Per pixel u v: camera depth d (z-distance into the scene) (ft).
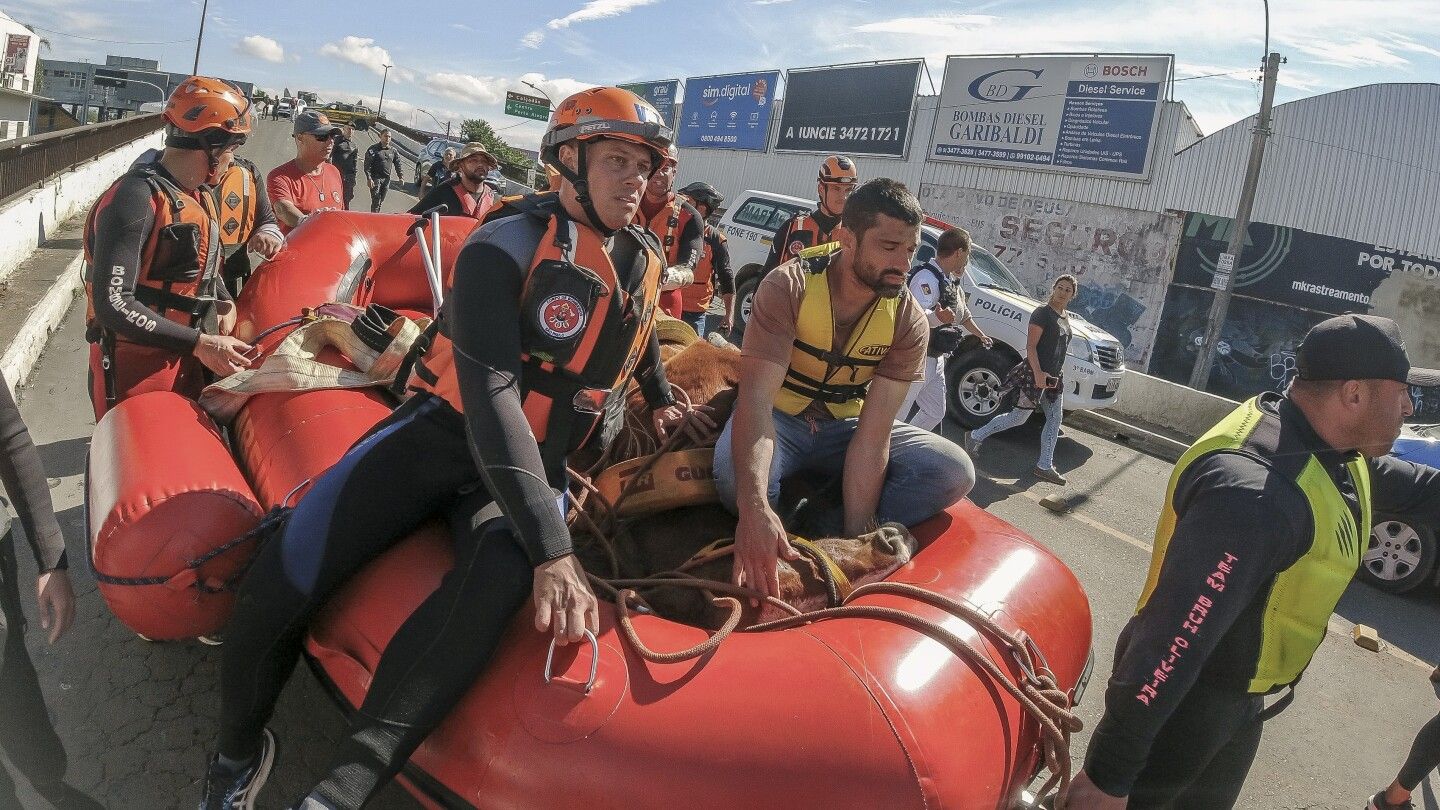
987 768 6.38
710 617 7.50
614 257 6.78
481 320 6.16
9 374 17.65
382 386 10.10
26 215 28.32
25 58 138.51
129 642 10.41
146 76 146.00
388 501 6.70
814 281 8.28
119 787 8.29
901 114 61.72
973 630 7.11
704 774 5.82
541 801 5.98
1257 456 5.89
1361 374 5.60
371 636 6.81
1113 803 6.11
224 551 7.64
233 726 6.94
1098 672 12.59
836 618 7.12
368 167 58.70
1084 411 16.34
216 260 11.73
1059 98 47.57
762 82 75.56
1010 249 50.80
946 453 8.88
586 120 6.32
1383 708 10.87
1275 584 5.99
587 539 8.69
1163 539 6.51
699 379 10.07
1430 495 5.81
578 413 6.90
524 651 6.33
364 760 5.97
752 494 7.70
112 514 7.58
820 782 5.83
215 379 12.26
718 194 21.65
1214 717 6.38
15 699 6.11
